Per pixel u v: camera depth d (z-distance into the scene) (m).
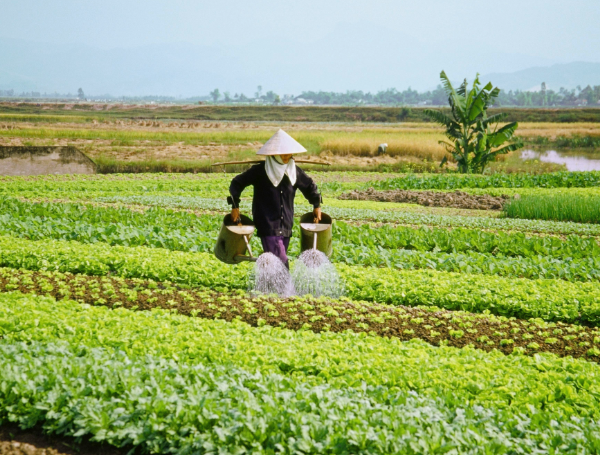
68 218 15.21
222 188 25.03
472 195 22.89
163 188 24.53
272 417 4.14
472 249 13.25
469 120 31.95
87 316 6.54
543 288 8.88
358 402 4.54
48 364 4.80
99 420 4.16
